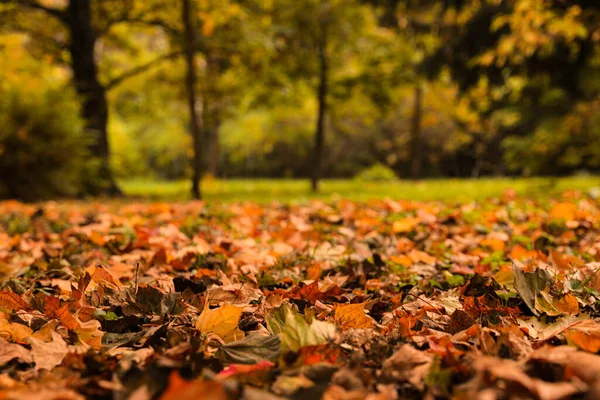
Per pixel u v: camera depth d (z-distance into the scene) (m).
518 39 9.95
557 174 12.65
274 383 1.21
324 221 5.14
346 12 14.33
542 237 3.62
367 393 1.22
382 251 3.48
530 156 12.62
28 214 6.12
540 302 1.88
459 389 1.14
